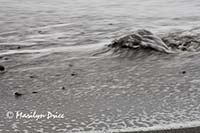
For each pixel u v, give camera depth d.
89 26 30.81
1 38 27.58
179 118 13.87
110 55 22.31
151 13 36.06
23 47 25.27
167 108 14.84
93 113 14.56
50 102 15.88
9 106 15.54
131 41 22.86
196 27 27.38
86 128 13.33
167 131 12.77
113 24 31.38
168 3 41.62
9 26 30.89
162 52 22.05
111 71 19.81
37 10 37.34
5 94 17.05
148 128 13.07
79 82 18.31
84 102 15.77
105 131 13.02
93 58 22.02
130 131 12.89
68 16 34.75
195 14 35.06
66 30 29.64
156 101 15.61
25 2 41.56
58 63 21.47
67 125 13.62
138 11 37.25
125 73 19.44
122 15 35.16
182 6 39.66
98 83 18.09
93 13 36.16
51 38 27.34
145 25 30.73
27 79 19.06
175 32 24.83
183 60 20.89
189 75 18.69
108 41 26.06
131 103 15.48
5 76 19.64
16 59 22.44
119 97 16.20
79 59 21.97
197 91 16.59
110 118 14.08
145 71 19.58
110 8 38.91
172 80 18.11
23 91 17.41
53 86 17.91
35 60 22.14
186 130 12.82
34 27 30.72
